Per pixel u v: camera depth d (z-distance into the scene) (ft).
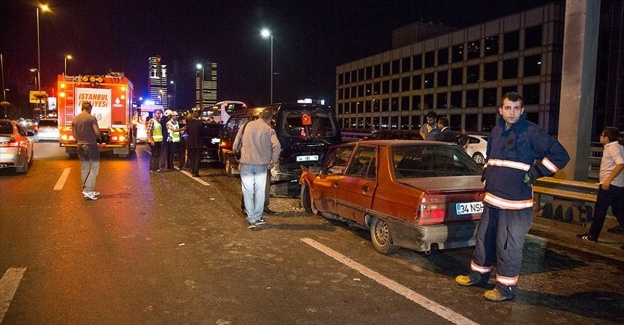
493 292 15.25
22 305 14.33
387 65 231.91
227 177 43.93
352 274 17.52
